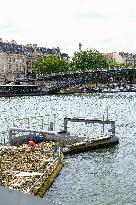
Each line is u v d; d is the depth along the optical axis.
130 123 84.56
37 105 138.88
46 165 36.56
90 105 137.25
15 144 49.91
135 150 50.12
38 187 29.47
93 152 48.84
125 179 35.66
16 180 30.98
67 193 31.11
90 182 34.41
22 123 81.31
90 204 28.75
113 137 53.09
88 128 74.81
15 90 187.12
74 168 39.88
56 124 79.75
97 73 196.75
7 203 3.07
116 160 44.28
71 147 46.69
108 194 31.08
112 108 125.12
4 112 115.94
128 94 197.12
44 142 50.12
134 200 29.47
